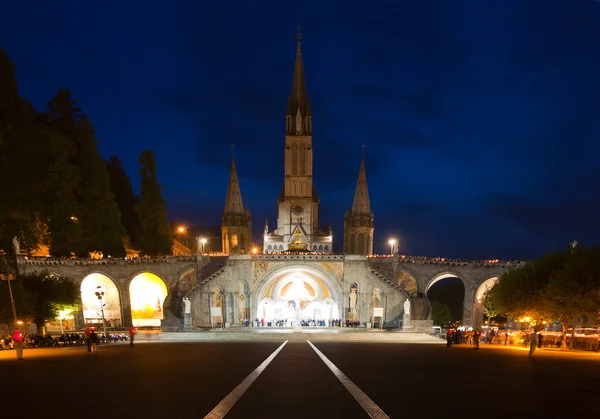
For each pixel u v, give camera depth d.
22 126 79.00
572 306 44.94
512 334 55.94
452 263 87.12
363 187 138.88
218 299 86.19
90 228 90.88
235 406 13.11
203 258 87.56
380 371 21.72
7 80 78.56
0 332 58.91
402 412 12.34
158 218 99.69
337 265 86.31
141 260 85.81
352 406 13.14
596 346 44.88
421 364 25.48
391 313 82.94
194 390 15.86
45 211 84.00
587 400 14.21
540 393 15.40
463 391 15.76
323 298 91.44
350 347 42.19
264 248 143.88
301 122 148.25
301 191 146.38
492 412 12.36
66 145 88.56
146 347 43.34
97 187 92.38
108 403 13.57
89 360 28.69
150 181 100.25
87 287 87.56
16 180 71.25
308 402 13.71
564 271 46.12
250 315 85.62
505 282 56.28
